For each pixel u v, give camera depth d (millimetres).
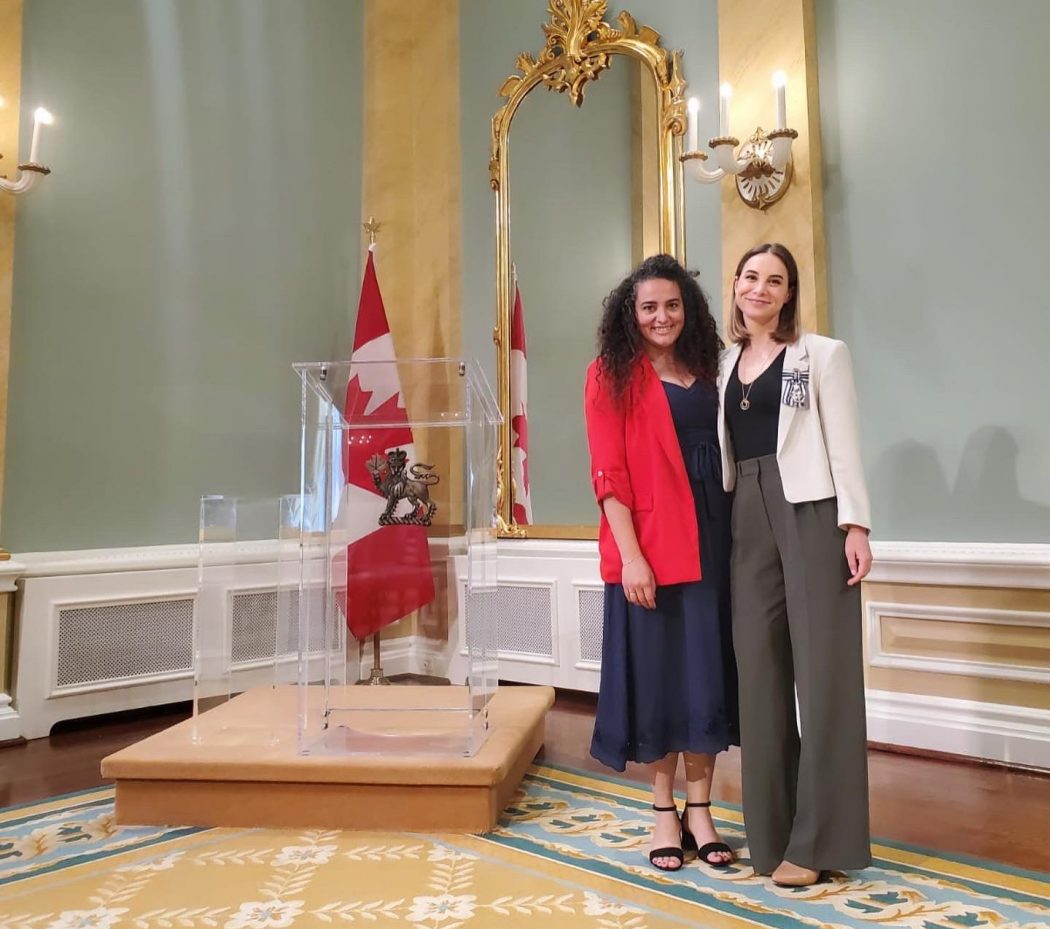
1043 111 2812
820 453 1811
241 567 2752
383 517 2350
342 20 4625
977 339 2908
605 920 1640
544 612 3979
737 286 1966
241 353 4055
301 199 4355
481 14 4562
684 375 2006
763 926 1609
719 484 1961
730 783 2543
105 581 3449
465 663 2291
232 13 4137
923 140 3061
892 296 3104
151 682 3559
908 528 3023
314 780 2162
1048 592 2674
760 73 3400
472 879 1841
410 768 2135
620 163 3906
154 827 2203
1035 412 2783
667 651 1915
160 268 3787
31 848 2051
